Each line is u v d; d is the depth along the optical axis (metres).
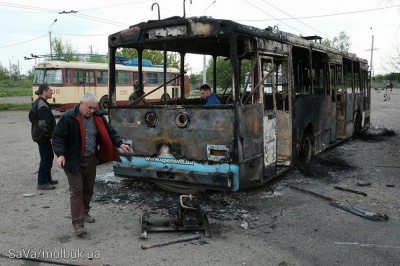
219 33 6.11
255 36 6.53
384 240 5.21
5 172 9.12
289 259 4.66
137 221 5.88
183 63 8.91
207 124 6.23
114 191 7.44
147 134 6.83
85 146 5.35
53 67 22.84
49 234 5.42
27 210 6.41
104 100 25.50
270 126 7.14
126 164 7.11
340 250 4.91
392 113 25.91
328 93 10.38
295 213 6.23
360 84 14.10
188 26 6.39
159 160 6.76
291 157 7.96
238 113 6.06
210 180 6.25
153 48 7.69
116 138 5.61
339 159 10.39
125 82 24.09
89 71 24.38
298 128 8.28
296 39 8.18
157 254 4.78
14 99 42.94
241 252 4.83
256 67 6.55
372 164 9.83
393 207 6.52
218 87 9.11
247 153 6.34
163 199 6.94
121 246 5.02
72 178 5.26
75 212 5.31
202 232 5.46
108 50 7.30
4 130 17.08
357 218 6.02
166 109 6.59
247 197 7.02
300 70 8.86
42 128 7.32
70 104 23.14
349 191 7.38
